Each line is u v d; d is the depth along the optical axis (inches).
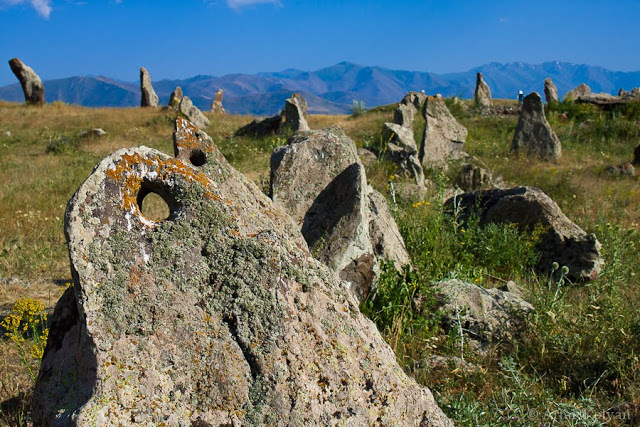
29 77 1282.0
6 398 163.6
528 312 211.3
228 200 117.6
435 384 169.5
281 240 114.5
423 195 451.8
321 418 101.7
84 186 104.9
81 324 100.5
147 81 1475.1
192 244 109.0
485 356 189.0
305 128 842.2
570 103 1040.8
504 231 308.7
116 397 95.0
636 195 463.2
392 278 223.6
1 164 670.5
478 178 525.7
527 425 145.4
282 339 104.4
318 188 241.9
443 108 631.8
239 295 105.9
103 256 103.2
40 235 351.9
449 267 269.4
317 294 112.1
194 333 103.0
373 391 108.0
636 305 222.5
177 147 133.9
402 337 195.5
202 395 100.0
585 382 174.4
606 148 772.0
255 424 99.0
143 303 102.7
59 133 908.0
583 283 282.0
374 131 858.8
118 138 864.9
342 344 109.3
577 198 456.8
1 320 227.8
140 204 114.9
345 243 216.7
